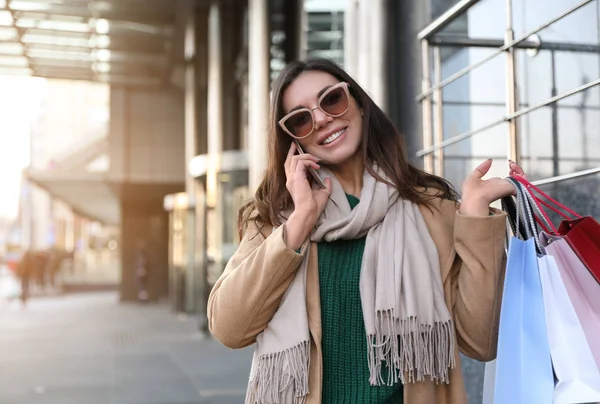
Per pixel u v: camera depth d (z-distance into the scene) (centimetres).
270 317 159
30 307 1939
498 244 151
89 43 1341
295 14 935
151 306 1962
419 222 162
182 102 1847
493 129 317
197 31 1275
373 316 150
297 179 159
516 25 296
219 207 1137
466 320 154
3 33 1273
